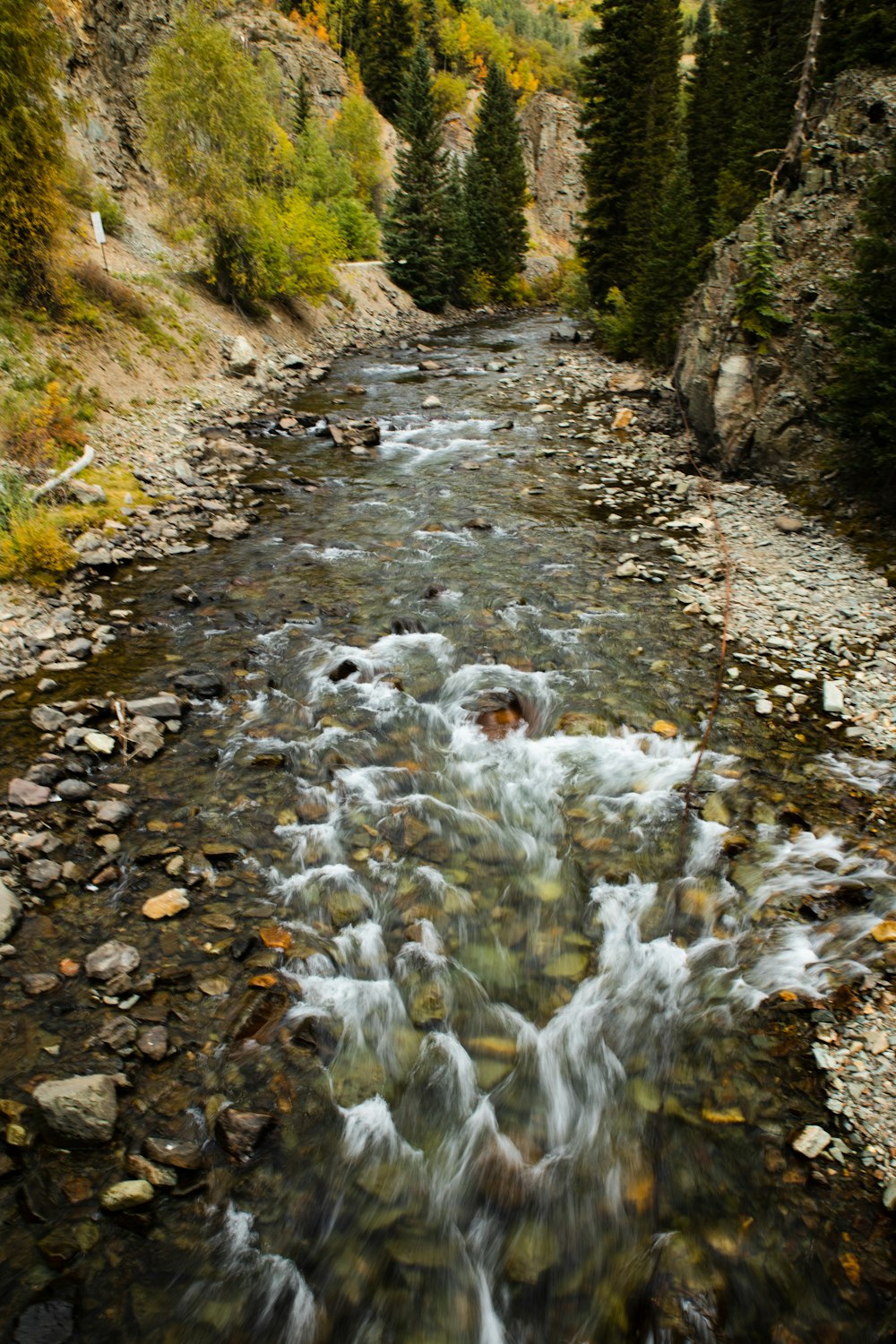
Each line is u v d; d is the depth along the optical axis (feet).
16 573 37.81
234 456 58.85
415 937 20.34
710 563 42.68
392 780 26.40
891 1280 13.34
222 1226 14.10
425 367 96.89
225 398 72.90
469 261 178.91
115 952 18.99
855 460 45.96
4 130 55.77
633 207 111.86
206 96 83.82
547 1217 14.60
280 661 33.27
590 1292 13.48
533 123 297.74
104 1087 15.78
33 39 56.44
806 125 66.90
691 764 27.32
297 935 20.20
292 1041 17.46
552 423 71.51
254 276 94.89
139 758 26.63
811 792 25.84
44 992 18.08
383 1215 14.51
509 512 50.55
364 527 48.01
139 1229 13.88
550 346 115.14
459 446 64.69
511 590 40.01
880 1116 15.97
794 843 23.65
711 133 110.22
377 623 36.76
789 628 35.96
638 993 19.15
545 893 22.02
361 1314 13.10
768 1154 15.47
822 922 20.83
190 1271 13.42
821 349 50.93
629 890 22.16
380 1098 16.55
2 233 58.34
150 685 31.04
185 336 78.74
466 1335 12.91
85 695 30.07
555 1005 18.80
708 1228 14.32
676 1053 17.63
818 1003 18.58
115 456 53.52
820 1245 13.91
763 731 29.04
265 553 43.98
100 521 44.73
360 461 60.59
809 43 58.34
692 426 62.18
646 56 110.22
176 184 87.51
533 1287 13.56
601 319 111.24
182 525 46.50
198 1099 16.11
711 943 20.49
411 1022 18.20
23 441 47.70
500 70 187.32
